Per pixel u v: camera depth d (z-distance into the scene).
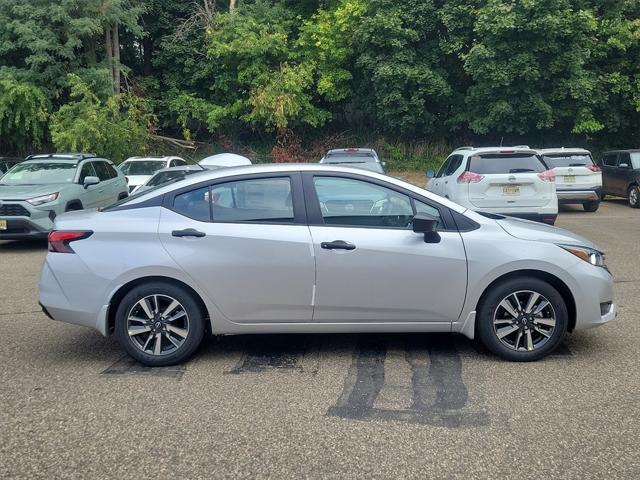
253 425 3.95
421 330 5.07
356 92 25.38
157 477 3.33
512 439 3.74
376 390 4.54
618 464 3.43
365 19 22.50
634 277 8.34
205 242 4.93
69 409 4.22
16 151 24.22
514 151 10.75
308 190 5.08
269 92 23.45
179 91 26.48
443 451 3.59
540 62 21.16
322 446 3.66
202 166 11.35
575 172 15.75
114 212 5.11
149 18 27.19
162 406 4.26
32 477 3.33
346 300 4.96
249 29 24.62
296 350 5.49
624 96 22.59
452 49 22.45
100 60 25.41
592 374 4.80
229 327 5.02
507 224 5.23
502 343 5.06
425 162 25.11
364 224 5.03
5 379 4.80
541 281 5.01
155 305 5.00
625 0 21.78
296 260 4.92
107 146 21.33
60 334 6.02
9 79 21.45
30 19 22.03
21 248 11.77
